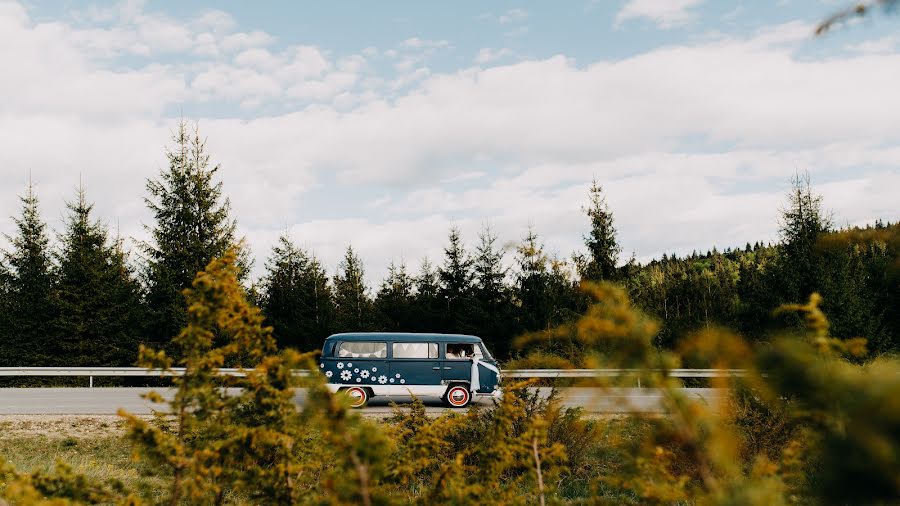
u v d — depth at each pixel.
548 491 3.26
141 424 2.72
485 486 3.13
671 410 1.26
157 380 26.92
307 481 3.23
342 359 15.89
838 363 1.02
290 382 2.91
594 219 28.33
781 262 22.44
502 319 30.22
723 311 23.27
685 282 26.28
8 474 2.77
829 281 19.52
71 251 28.80
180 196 28.27
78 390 19.75
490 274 31.64
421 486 4.52
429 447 3.83
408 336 16.23
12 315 28.33
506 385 5.57
